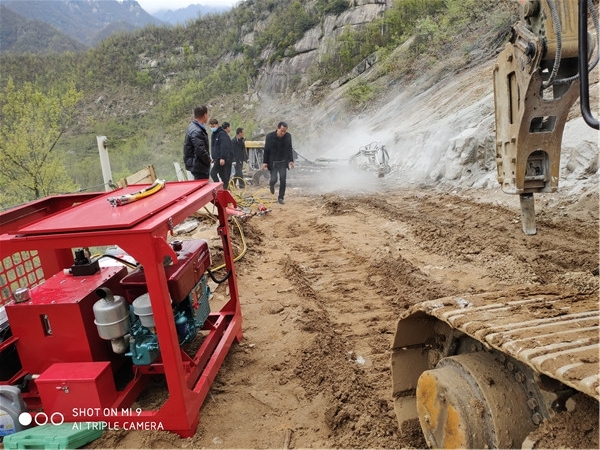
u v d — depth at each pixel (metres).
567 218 6.20
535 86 3.97
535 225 5.97
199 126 7.72
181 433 2.93
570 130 7.41
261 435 2.97
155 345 3.01
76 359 3.06
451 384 2.07
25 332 3.05
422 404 2.26
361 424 2.93
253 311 4.83
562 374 1.56
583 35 2.07
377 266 5.83
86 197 4.07
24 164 19.86
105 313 2.95
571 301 2.36
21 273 3.79
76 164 49.28
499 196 7.95
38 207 3.97
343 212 9.05
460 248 5.97
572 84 3.94
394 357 2.67
